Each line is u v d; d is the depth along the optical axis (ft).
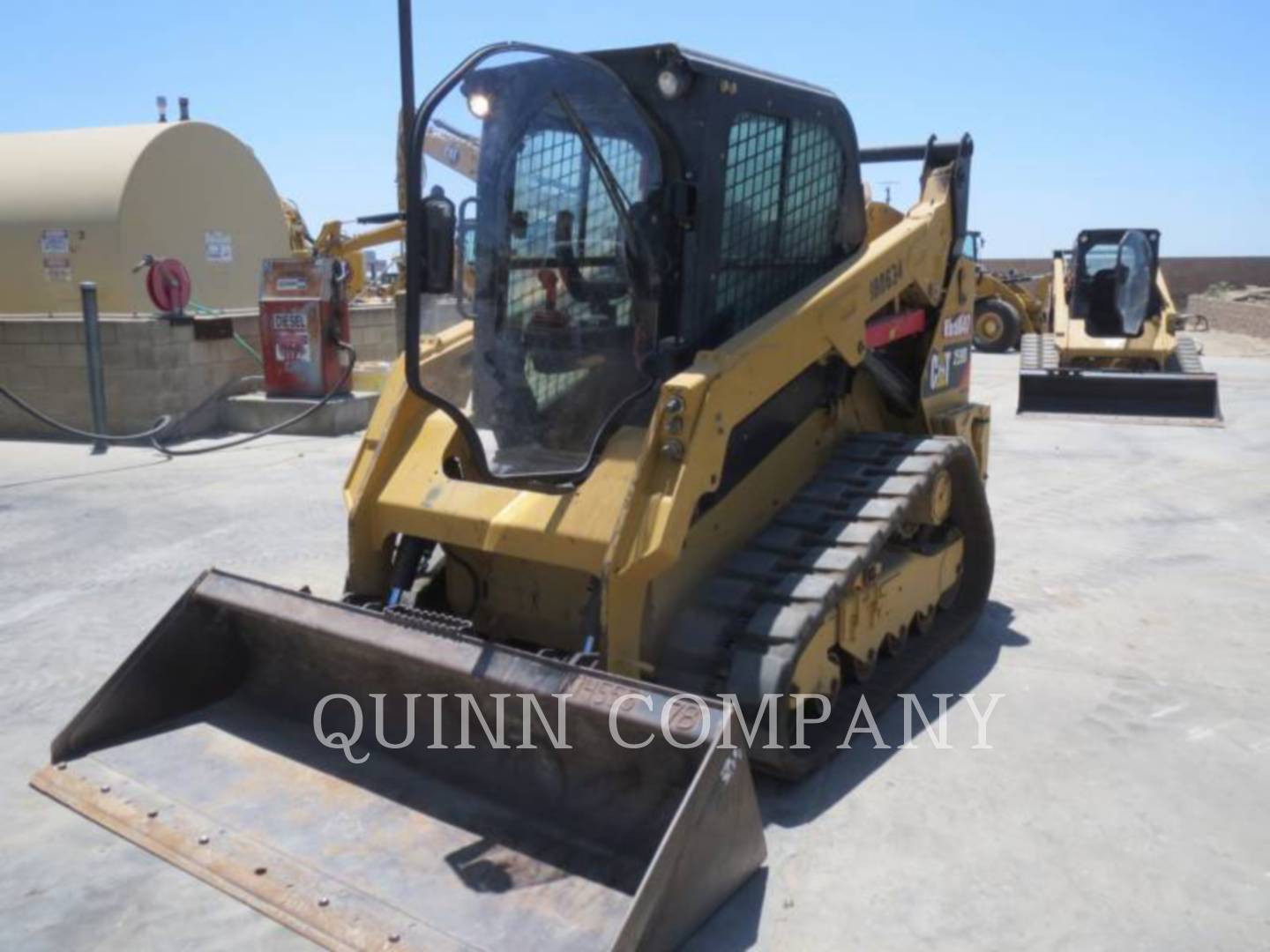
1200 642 16.98
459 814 11.08
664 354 12.24
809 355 13.33
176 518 23.76
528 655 10.53
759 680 11.43
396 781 11.71
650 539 11.11
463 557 13.73
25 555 21.01
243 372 36.78
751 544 13.15
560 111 12.30
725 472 12.89
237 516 24.02
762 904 10.18
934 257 16.62
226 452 31.58
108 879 10.49
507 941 9.25
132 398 33.12
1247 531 23.67
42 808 11.67
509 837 10.68
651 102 12.37
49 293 42.22
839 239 15.11
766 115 13.28
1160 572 20.65
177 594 18.79
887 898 10.31
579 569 11.59
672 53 11.97
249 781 11.82
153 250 42.78
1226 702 14.73
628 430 12.25
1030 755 13.16
